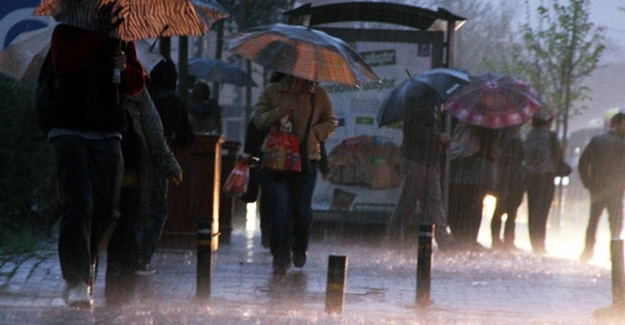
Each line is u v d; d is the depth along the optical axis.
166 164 22.33
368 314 24.20
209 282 26.12
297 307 25.72
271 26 33.62
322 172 36.53
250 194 37.44
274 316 21.30
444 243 44.56
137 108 21.92
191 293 27.39
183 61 48.22
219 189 41.03
